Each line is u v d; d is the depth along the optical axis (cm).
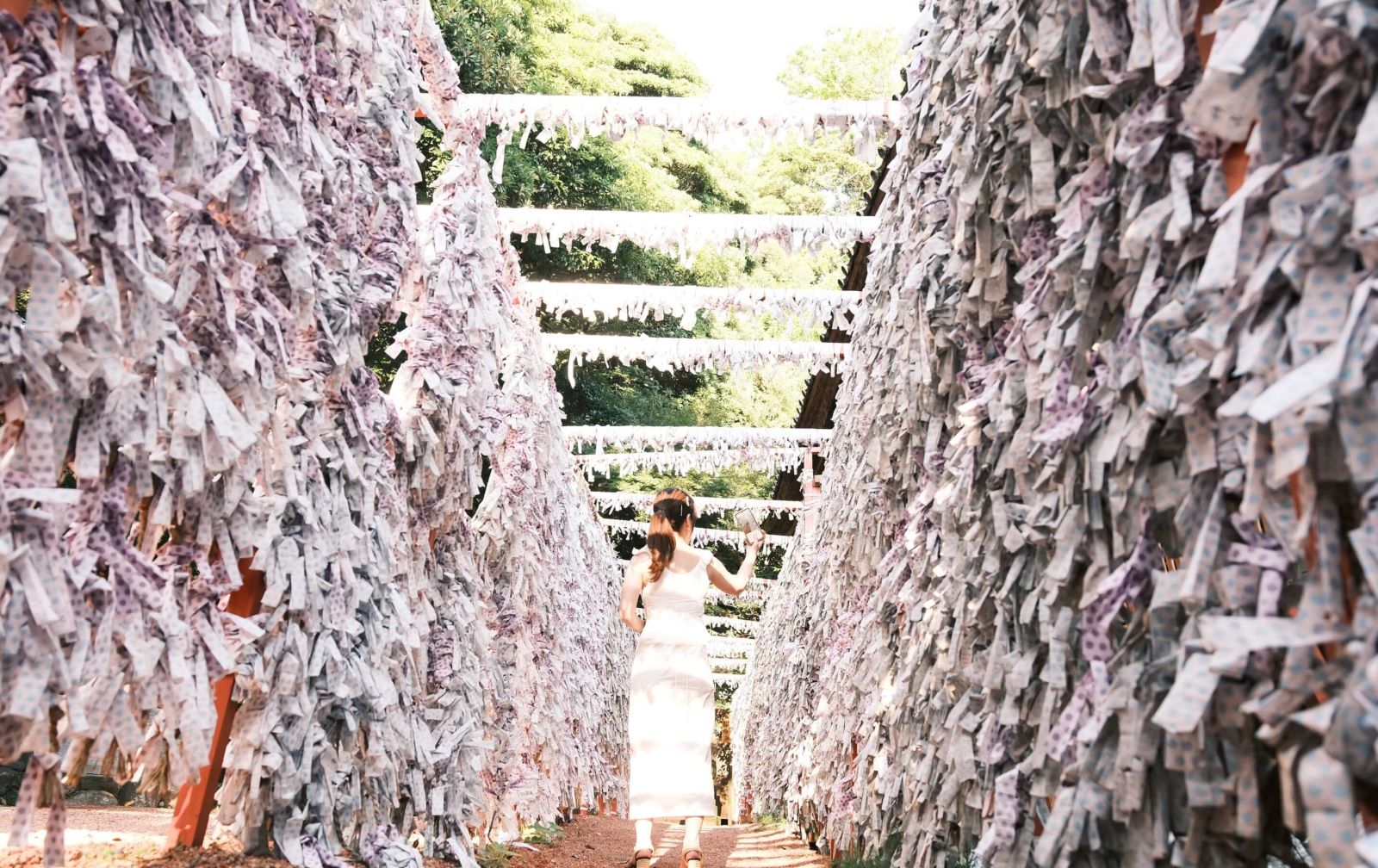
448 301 359
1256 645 107
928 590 284
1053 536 171
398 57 315
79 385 152
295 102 233
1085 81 169
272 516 219
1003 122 209
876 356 375
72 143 154
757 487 1920
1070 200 181
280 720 227
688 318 705
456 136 459
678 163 1962
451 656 355
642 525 1293
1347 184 102
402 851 267
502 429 465
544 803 589
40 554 145
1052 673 169
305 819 233
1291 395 98
